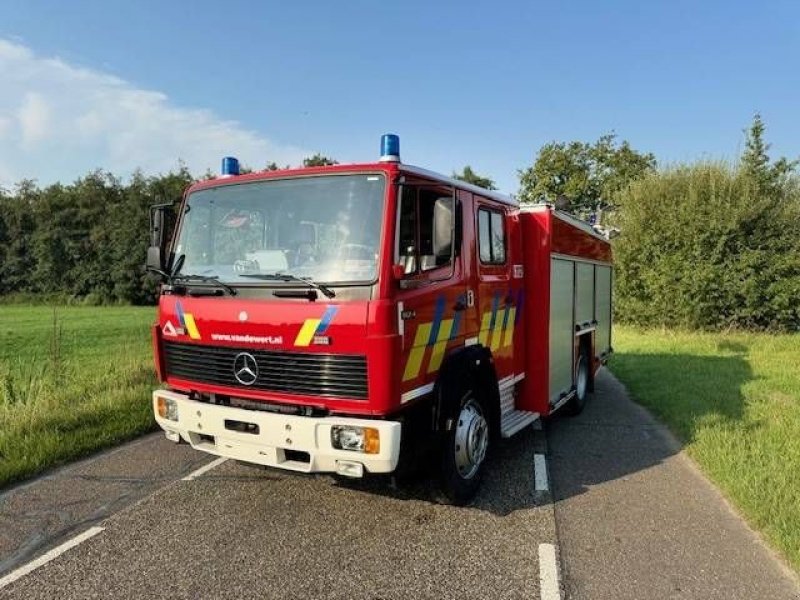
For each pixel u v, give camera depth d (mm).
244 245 4570
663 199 20047
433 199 4590
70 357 14547
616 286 20891
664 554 4066
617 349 15297
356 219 4152
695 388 9477
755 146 19531
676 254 19281
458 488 4801
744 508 4754
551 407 6496
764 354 13703
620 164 40344
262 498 5012
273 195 4496
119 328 24531
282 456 4227
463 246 4984
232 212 4672
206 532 4379
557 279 6695
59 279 46500
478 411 5223
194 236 4875
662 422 7809
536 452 6441
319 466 4078
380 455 3877
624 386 10500
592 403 9062
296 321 4141
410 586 3646
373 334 3924
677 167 20484
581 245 7914
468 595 3547
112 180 48875
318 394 4109
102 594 3572
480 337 5316
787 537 4133
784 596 3547
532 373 6418
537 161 42375
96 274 45531
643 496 5141
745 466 5531
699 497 5117
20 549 4133
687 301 19016
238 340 4398
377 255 4012
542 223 6375
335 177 4293
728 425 7078
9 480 5387
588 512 4785
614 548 4152
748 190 18578
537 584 3668
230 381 4488
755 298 18406
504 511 4789
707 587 3645
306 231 4312
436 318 4531
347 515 4688
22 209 47281
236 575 3773
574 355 7570
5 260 47312
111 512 4738
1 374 9188
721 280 18734
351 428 3947
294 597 3525
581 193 40469
